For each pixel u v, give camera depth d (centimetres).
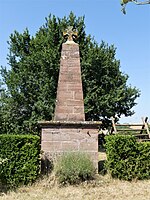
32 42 2123
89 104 1950
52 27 2053
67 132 924
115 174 896
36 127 1939
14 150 816
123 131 1295
